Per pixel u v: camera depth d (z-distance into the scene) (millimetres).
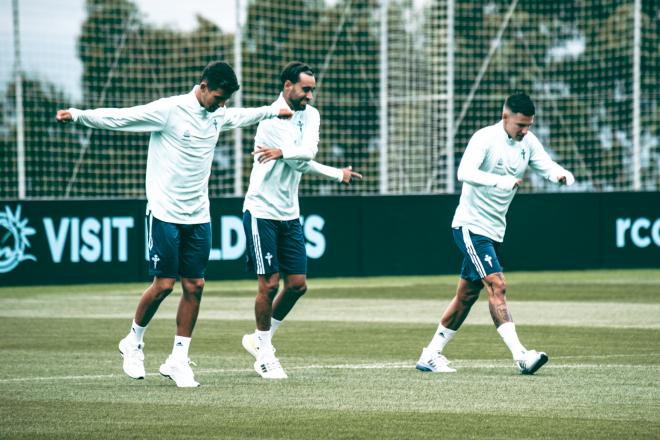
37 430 21547
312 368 29797
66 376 28328
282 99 28500
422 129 73688
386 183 70062
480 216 28844
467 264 29062
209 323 40938
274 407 23812
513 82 79812
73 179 67750
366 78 78188
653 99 78688
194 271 26859
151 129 26250
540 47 84125
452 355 32281
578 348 33719
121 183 70250
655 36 77188
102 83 70875
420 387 26422
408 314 43906
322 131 74812
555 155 77500
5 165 68562
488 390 25953
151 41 77688
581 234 67312
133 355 27375
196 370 29531
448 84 71062
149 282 60969
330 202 63875
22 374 28703
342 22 74875
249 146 73125
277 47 75875
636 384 26797
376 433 21188
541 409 23516
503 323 28469
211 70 26078
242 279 62406
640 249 68062
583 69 77250
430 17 74438
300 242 28906
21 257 58656
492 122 76812
